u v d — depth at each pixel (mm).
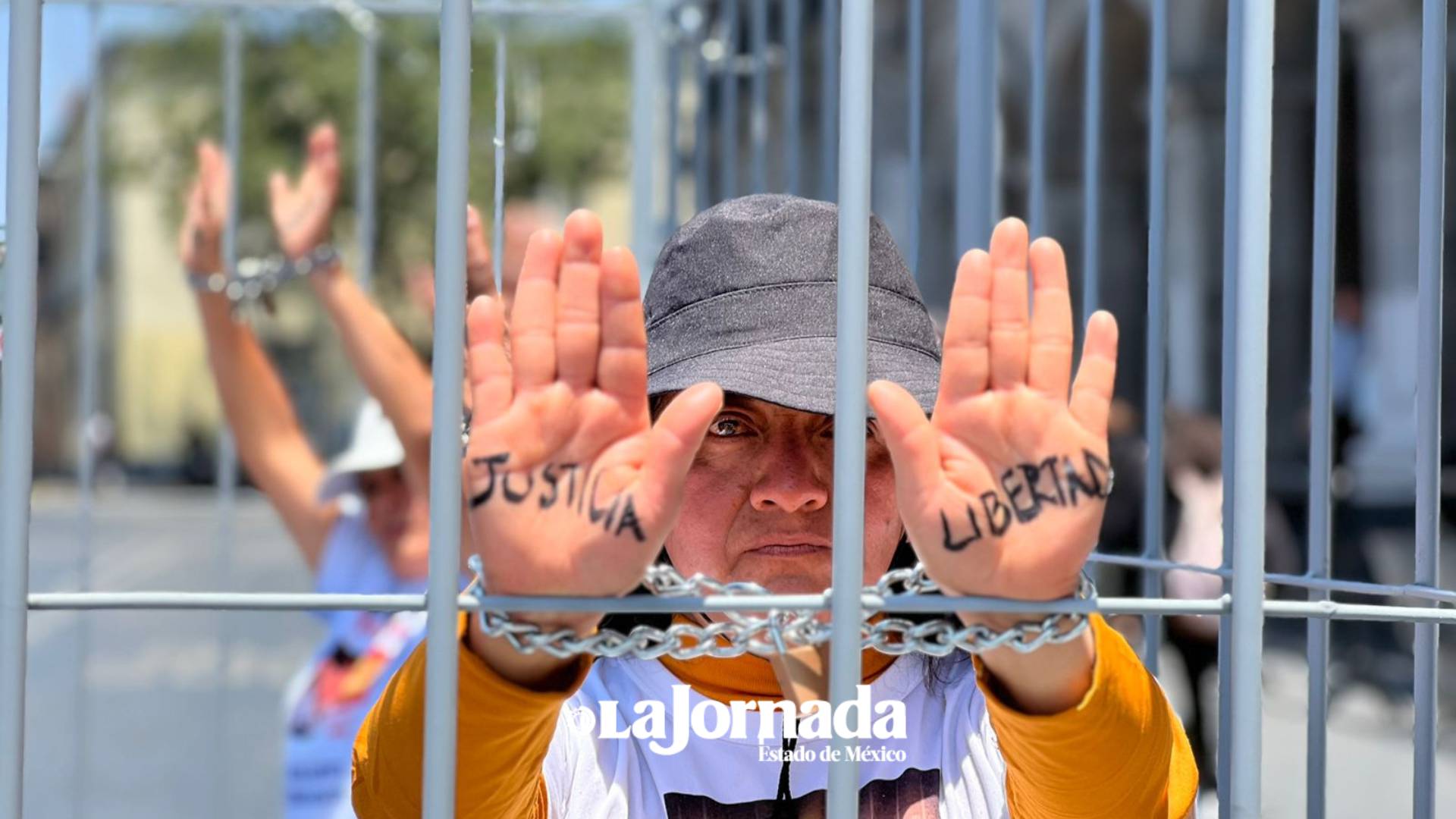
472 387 965
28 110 910
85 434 3430
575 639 1012
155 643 9273
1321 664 1425
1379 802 4637
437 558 898
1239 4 978
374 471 3445
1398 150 7699
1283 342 8070
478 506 956
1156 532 1744
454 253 893
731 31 3277
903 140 5164
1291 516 7098
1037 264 976
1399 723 5582
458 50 893
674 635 1020
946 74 5551
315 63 14844
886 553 1411
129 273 23844
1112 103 8617
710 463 1392
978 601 981
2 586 914
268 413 3506
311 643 9164
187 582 12156
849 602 901
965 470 967
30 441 917
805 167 3395
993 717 1221
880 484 1394
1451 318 6473
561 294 952
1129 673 1184
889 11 4371
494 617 1000
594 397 951
